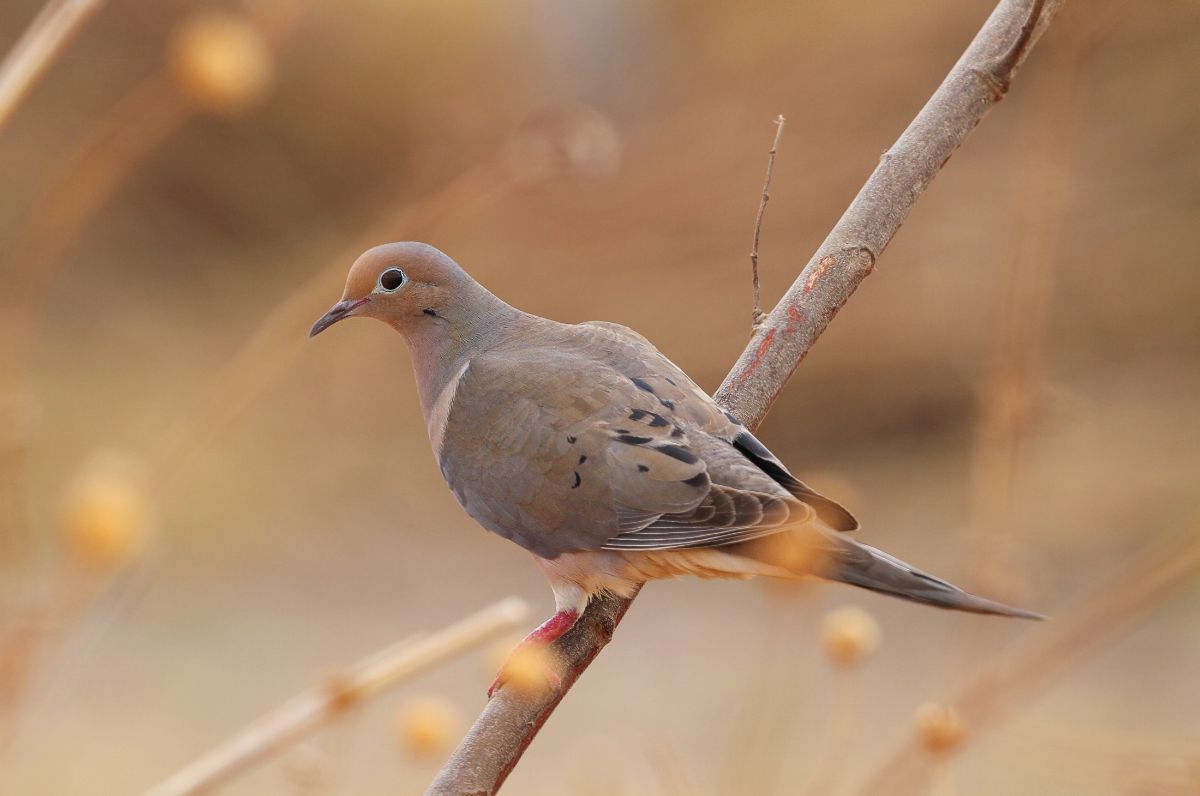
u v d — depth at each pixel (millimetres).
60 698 8219
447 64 21891
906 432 19750
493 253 20703
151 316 20562
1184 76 20328
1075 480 17312
